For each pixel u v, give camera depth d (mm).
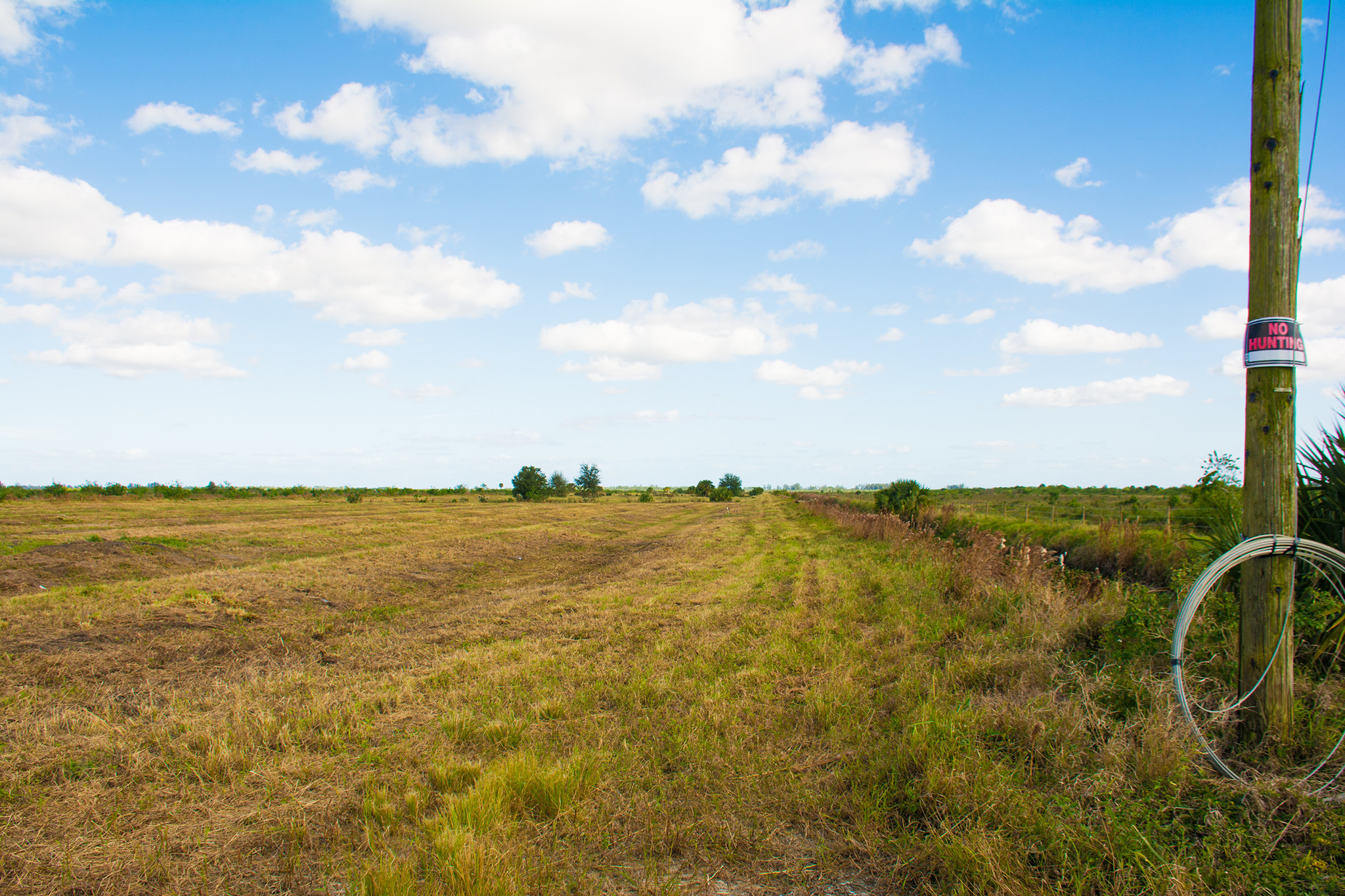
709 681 6793
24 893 3354
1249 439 4180
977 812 3689
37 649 8375
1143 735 4156
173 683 7422
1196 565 6488
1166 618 5777
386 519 29891
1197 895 2900
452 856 3355
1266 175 4066
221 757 4883
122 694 6934
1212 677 4645
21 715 6008
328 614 11742
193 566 15844
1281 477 4062
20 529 19641
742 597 12328
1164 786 3783
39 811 4184
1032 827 3488
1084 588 9227
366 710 6211
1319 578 5129
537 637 9531
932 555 14570
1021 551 11922
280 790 4500
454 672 7492
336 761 4996
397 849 3766
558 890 3318
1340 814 3371
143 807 4262
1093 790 3793
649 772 4633
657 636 9133
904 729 4969
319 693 6785
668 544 25922
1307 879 2969
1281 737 4016
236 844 3799
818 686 6324
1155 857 3135
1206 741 3990
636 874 3520
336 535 22312
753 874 3498
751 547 22438
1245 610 4184
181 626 10016
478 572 17969
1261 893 2889
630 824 3961
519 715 5961
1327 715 4223
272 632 10133
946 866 3305
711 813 4062
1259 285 4113
